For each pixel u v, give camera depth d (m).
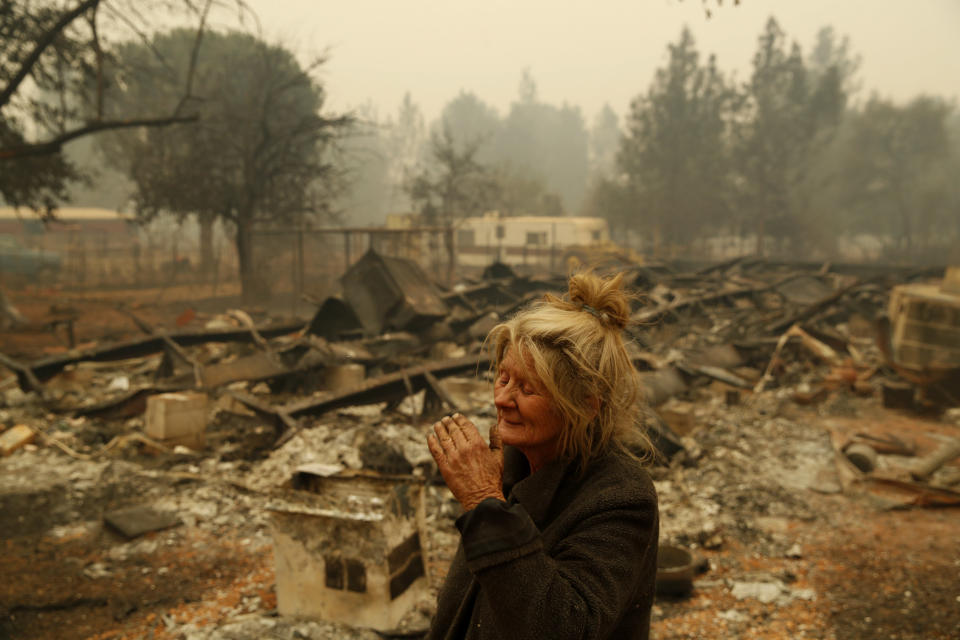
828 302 15.35
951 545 5.58
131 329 19.30
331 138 24.59
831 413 10.05
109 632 4.26
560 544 0.98
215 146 24.12
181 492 6.61
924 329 11.95
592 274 1.09
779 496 6.63
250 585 4.89
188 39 31.52
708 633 4.32
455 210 37.78
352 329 14.13
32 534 5.72
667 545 5.28
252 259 24.00
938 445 8.55
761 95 45.84
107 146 33.69
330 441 7.79
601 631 0.85
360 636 3.83
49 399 9.59
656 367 10.24
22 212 44.34
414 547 4.21
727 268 25.31
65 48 13.53
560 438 1.04
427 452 7.43
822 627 4.38
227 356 13.34
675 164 46.09
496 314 13.97
